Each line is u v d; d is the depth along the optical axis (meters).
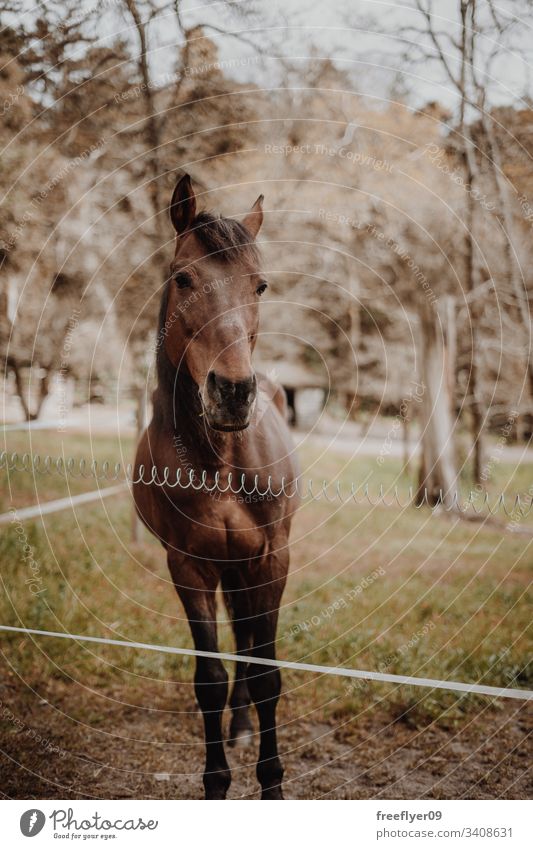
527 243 8.32
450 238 9.79
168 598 5.05
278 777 2.76
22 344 8.51
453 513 9.73
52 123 6.09
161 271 6.90
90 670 3.96
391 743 3.37
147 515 3.24
